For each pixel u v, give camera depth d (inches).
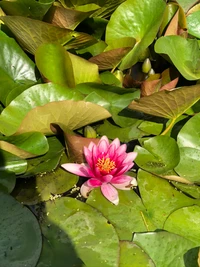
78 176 17.6
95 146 16.7
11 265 14.1
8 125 17.9
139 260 14.8
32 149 17.3
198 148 18.5
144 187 17.5
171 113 19.3
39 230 15.1
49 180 17.3
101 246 15.2
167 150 18.4
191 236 16.0
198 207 17.0
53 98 18.4
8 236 14.8
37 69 21.0
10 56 20.6
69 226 15.7
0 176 16.5
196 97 18.0
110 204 16.8
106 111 17.9
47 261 14.6
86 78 20.2
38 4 18.9
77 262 14.7
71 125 18.4
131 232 15.9
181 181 17.3
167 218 16.5
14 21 18.7
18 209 15.6
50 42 20.4
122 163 16.9
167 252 15.3
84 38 20.8
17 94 19.1
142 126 19.8
